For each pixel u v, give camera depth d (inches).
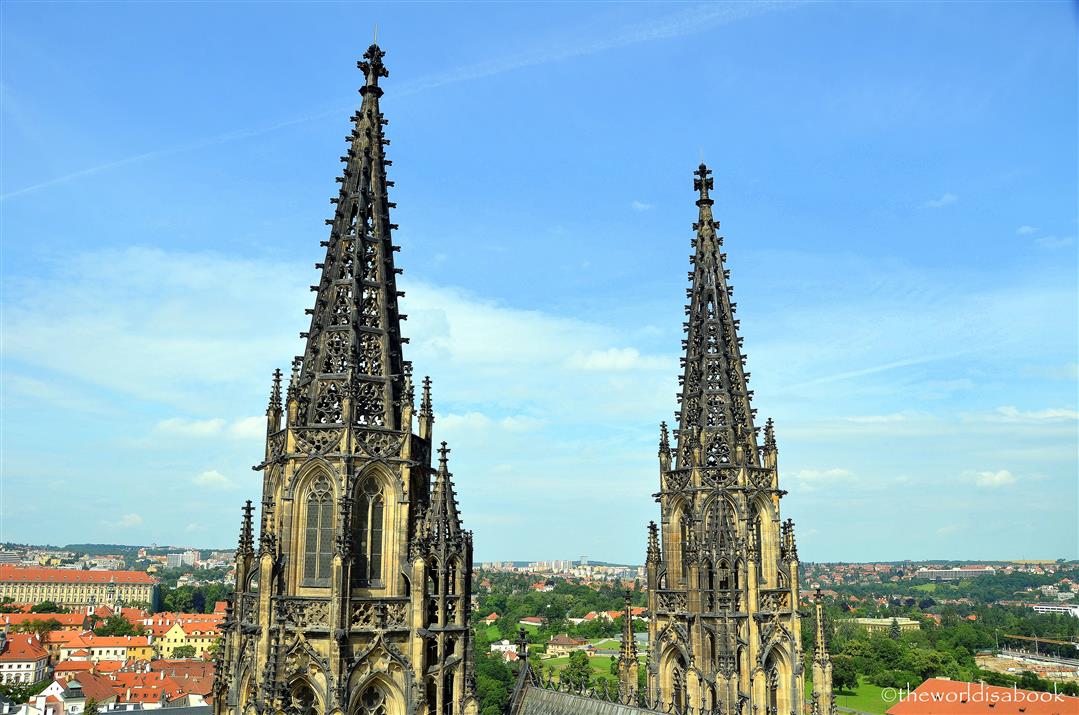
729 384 3887.8
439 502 2817.4
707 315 4010.8
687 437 3892.7
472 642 2815.0
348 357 2773.1
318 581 2632.9
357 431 2691.9
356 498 2691.9
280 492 2684.5
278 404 2864.2
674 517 3907.5
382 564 2696.9
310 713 2524.6
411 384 2829.7
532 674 3609.7
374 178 3051.2
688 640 3700.8
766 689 3572.8
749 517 3722.9
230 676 2696.9
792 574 3742.6
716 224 4165.8
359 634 2576.3
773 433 3858.3
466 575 2819.9
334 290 2866.6
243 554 2805.1
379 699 2605.8
